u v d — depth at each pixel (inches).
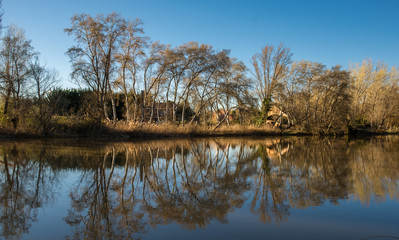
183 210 203.8
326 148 734.5
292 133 1529.3
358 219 186.5
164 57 1127.6
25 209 202.1
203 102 1373.0
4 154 468.8
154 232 162.9
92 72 966.4
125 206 211.8
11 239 151.8
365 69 1796.3
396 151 649.6
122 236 157.0
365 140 1114.1
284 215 194.4
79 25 947.3
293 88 1517.0
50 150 532.7
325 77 1416.1
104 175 325.1
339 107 1457.9
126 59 1104.2
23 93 788.0
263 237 157.1
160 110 1744.6
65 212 196.4
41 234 158.9
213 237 156.2
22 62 794.2
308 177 332.8
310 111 1509.6
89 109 961.5
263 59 1566.2
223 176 339.6
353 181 310.0
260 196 244.8
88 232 162.2
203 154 579.8
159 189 266.8
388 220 184.7
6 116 784.9
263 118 1577.3
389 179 319.6
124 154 518.0
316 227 172.9
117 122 1041.5
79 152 518.9
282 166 421.7
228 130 1352.1
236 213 198.2
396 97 1808.6
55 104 830.5
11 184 272.8
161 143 821.9
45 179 297.1
